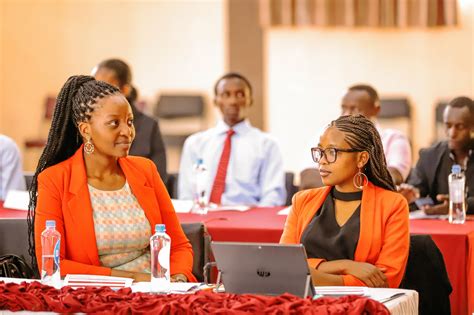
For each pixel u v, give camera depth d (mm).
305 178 7746
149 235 4965
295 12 14750
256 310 3648
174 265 4980
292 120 15062
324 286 4348
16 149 8242
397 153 8203
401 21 14453
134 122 8391
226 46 15195
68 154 4980
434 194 7402
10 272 5141
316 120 15000
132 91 8375
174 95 14891
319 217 4895
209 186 8148
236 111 8211
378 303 3631
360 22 14602
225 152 8180
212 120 15273
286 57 15016
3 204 7758
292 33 14992
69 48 15508
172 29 15359
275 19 14781
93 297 3934
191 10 15312
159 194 5086
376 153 4824
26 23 15531
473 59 14438
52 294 4016
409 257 4934
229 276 4086
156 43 15391
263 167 8148
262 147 8172
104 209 4883
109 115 4723
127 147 4773
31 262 5293
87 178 4914
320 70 14938
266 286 4016
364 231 4746
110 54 15469
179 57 15359
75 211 4820
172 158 14953
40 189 4852
